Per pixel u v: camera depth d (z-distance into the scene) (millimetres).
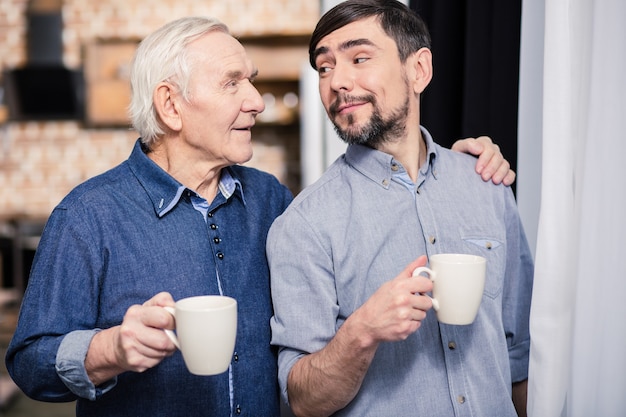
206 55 1127
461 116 1455
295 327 1068
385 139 1133
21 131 5137
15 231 4391
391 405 1056
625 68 979
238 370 1126
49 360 981
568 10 981
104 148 5176
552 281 1020
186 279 1123
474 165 1232
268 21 5105
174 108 1152
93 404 1107
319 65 1135
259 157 5215
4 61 5066
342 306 1094
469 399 1067
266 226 1261
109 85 4910
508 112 1341
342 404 1016
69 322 1061
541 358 1041
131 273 1101
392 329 895
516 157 1347
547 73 998
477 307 940
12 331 3887
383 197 1135
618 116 985
